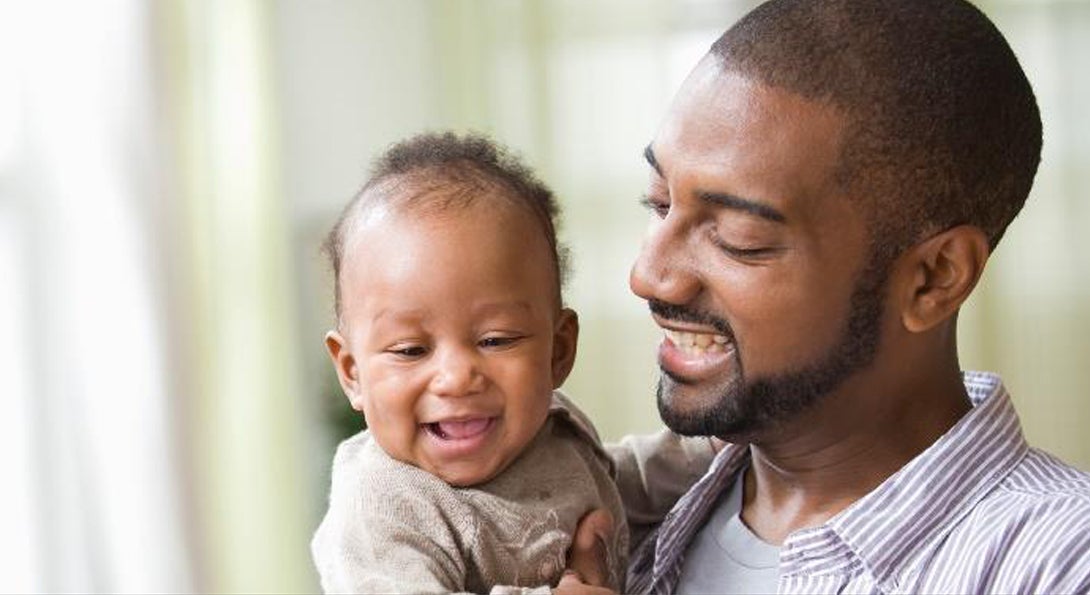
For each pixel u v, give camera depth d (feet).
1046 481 4.15
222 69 14.62
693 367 4.24
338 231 4.76
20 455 13.23
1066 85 14.67
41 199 13.42
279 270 14.83
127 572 13.67
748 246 4.07
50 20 13.57
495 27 15.66
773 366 4.13
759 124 4.05
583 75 15.51
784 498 4.48
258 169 14.71
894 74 4.07
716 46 4.27
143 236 13.89
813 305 4.09
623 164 15.40
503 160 4.89
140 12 13.96
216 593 14.16
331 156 15.53
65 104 13.60
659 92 15.34
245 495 14.62
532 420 4.56
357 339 4.59
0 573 13.12
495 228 4.53
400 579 4.29
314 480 14.97
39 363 13.29
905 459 4.30
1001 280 14.88
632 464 5.14
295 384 14.88
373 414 4.54
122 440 13.73
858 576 4.13
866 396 4.21
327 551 4.56
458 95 15.72
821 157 4.03
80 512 13.43
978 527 4.02
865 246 4.09
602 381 15.43
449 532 4.44
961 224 4.17
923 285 4.17
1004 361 14.89
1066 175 14.71
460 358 4.45
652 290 4.22
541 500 4.62
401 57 15.74
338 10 15.53
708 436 4.30
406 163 4.74
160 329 13.92
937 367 4.32
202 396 14.16
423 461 4.51
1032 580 3.79
